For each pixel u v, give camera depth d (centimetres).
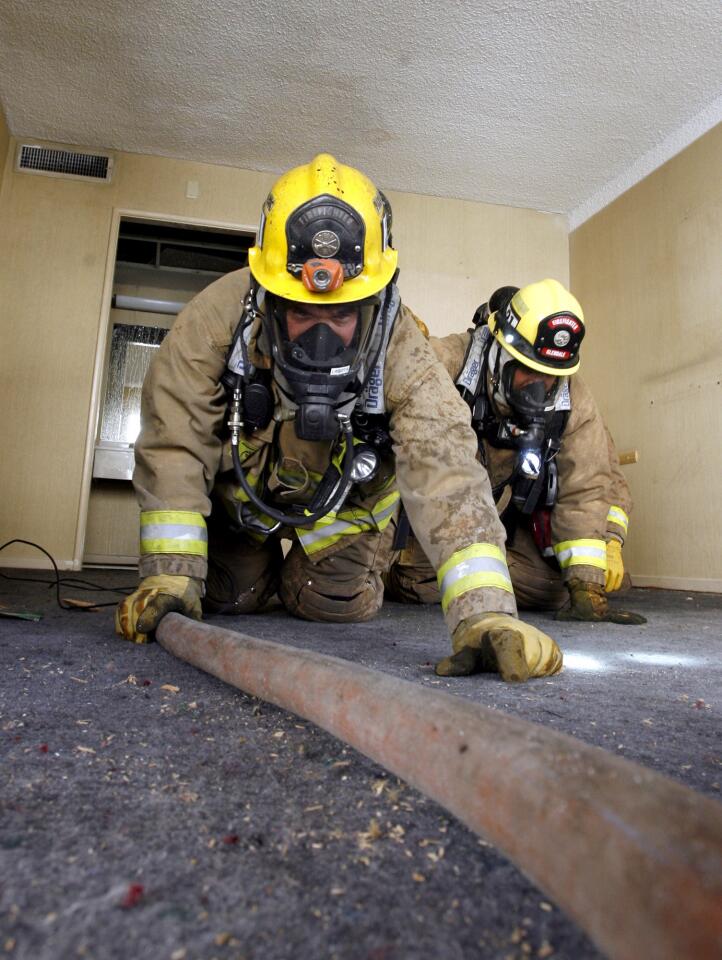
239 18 351
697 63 372
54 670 116
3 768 70
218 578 218
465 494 130
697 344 402
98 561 476
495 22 348
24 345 435
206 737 83
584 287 500
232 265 522
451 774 51
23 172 448
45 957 40
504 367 225
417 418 140
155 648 139
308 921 45
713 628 217
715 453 385
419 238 498
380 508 196
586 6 338
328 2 340
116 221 455
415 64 379
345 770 73
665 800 38
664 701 108
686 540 400
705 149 406
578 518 242
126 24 357
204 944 42
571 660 147
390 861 53
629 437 448
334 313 141
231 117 428
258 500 154
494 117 418
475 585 125
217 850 54
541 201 506
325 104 413
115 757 75
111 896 47
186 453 155
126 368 517
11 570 402
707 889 32
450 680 116
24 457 427
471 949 42
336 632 187
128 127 441
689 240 412
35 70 393
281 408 157
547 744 47
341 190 140
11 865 50
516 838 42
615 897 34
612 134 431
